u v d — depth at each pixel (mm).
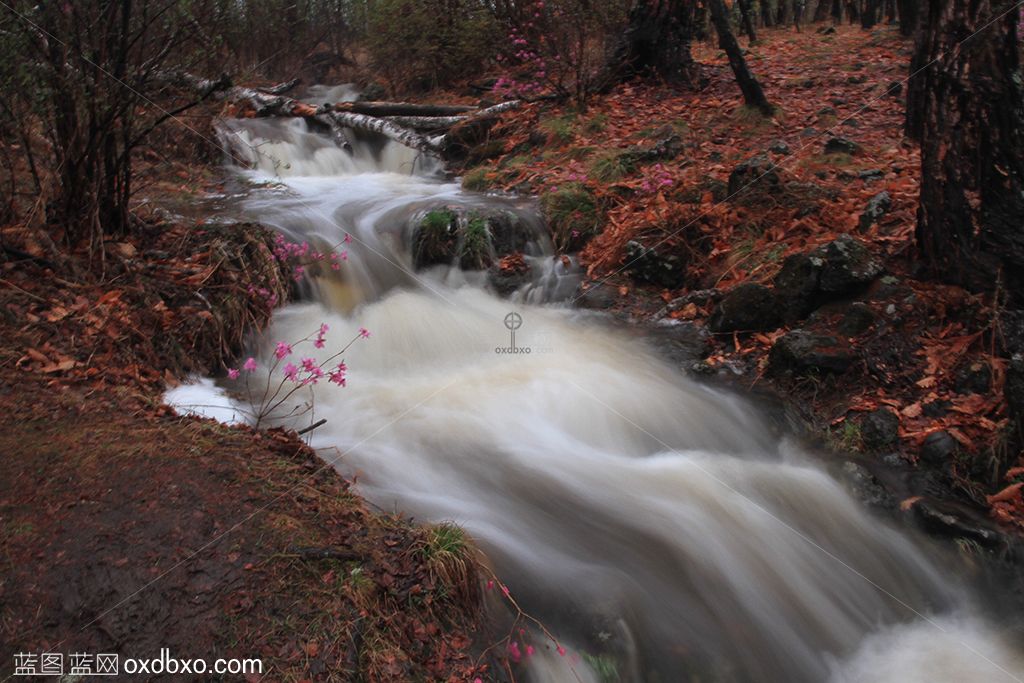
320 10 15938
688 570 3686
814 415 4871
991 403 4465
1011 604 3666
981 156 4852
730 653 3330
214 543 2992
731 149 8367
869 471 4398
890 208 6219
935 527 4000
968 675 3318
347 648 2658
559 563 3582
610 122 9328
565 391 5125
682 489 4250
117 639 2574
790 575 3771
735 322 5691
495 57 13273
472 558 3225
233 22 7504
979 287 4953
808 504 4207
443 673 2770
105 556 2867
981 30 4719
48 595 2691
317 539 3109
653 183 7391
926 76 5020
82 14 4746
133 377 4277
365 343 5590
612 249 6793
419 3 13523
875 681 3299
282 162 9820
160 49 5289
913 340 4953
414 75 14234
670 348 5750
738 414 4957
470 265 6793
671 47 10375
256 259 5711
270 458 3672
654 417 4926
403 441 4406
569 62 9883
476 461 4312
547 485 4184
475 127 9727
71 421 3717
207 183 8172
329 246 6492
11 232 4801
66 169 5027
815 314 5422
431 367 5473
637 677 3145
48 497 3139
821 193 6711
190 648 2572
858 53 12016
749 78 9062
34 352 4090
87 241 5082
